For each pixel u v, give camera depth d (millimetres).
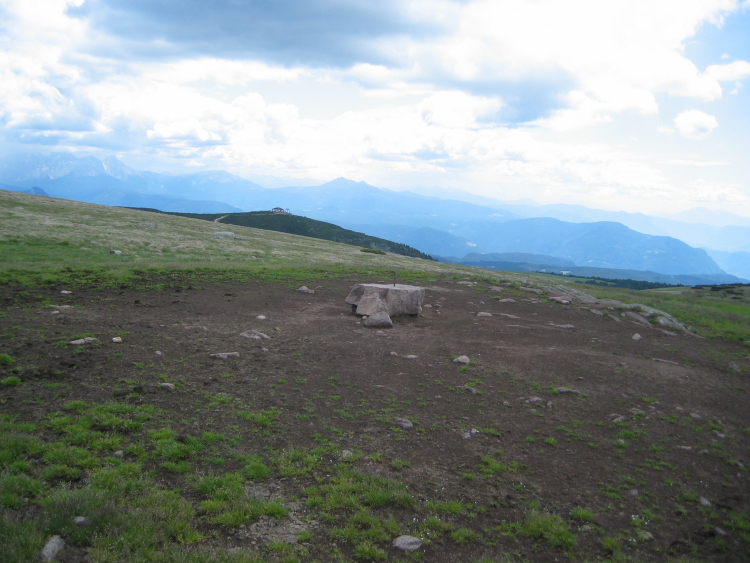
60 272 30578
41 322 18781
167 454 10156
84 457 9586
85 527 7324
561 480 11547
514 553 8648
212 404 13211
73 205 82125
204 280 34094
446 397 16031
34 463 9102
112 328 19188
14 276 27531
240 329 21672
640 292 62812
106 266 35094
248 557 7266
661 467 12789
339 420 13391
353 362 18703
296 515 8852
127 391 13164
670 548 9539
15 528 6887
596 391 18078
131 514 7844
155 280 31953
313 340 21297
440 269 64125
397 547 8234
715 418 16797
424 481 10695
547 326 28625
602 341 26125
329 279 40250
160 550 7211
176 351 17375
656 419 16000
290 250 64875
